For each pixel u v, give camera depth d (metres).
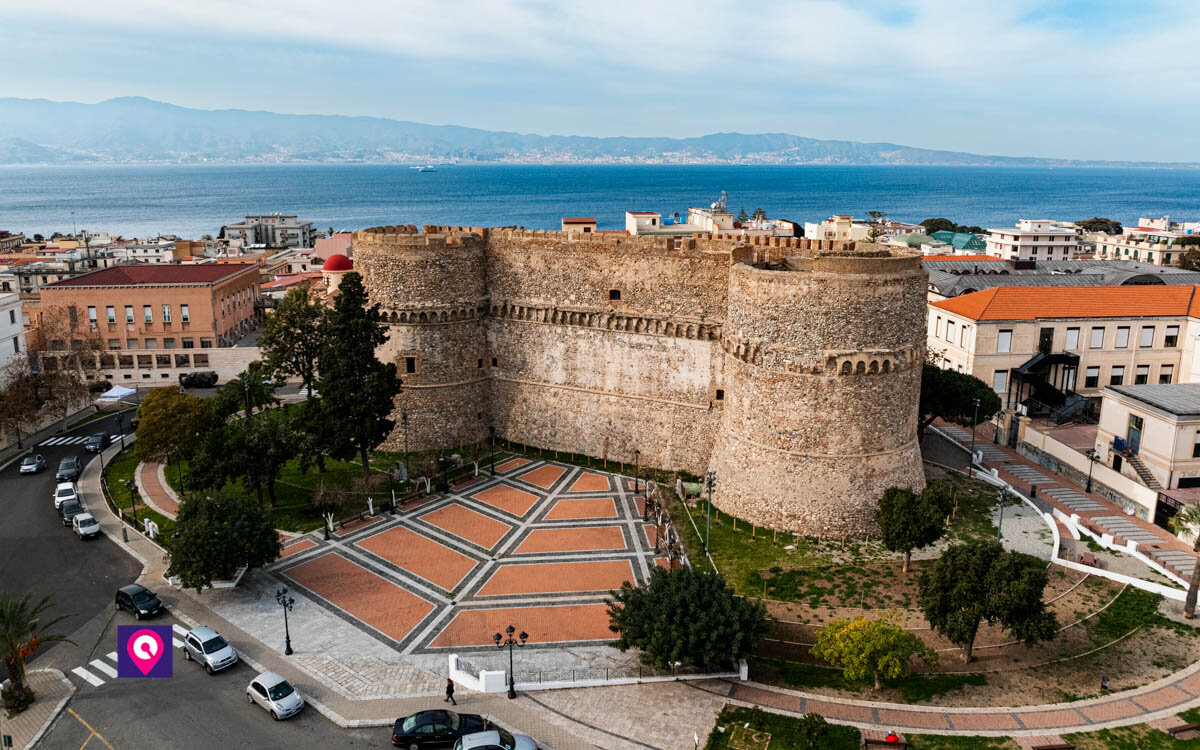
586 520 65.56
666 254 71.50
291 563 58.38
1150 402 68.94
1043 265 121.75
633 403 76.12
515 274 79.50
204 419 71.12
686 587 44.97
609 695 43.25
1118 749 38.19
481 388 82.69
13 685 41.66
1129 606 51.09
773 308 59.84
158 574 56.66
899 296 57.94
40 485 74.50
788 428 60.69
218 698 42.78
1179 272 111.25
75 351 105.06
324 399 67.56
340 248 176.12
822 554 58.03
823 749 38.16
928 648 44.91
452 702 42.50
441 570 57.47
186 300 115.62
